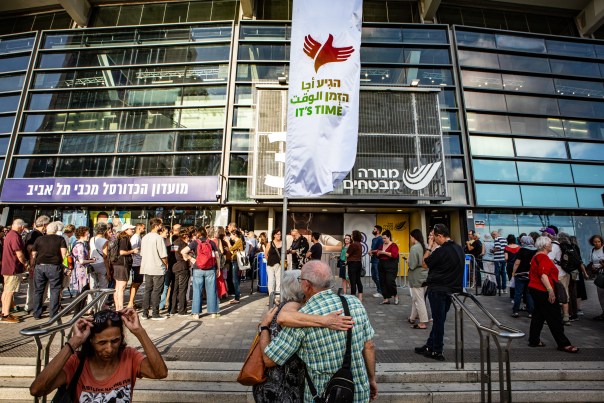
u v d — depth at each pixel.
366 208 15.08
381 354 4.82
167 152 15.62
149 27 17.14
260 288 10.11
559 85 16.52
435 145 13.70
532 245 7.10
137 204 15.22
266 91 13.86
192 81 16.44
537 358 4.68
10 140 16.03
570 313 7.00
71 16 17.75
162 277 6.81
